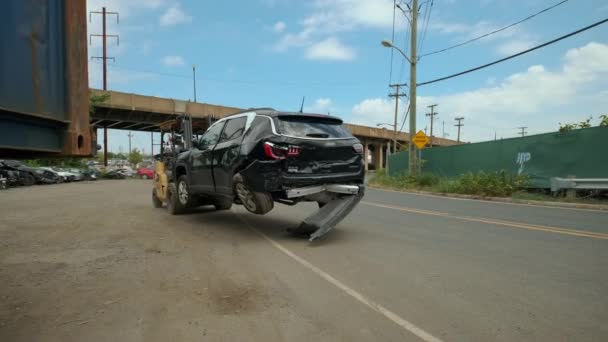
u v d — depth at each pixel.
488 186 14.75
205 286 4.28
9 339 3.08
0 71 2.32
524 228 7.76
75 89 2.90
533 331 3.21
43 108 2.62
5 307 3.69
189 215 9.42
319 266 5.05
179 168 9.23
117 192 17.55
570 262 5.21
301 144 6.21
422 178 19.91
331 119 7.04
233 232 7.31
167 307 3.69
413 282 4.42
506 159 16.44
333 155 6.58
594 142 13.07
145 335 3.14
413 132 21.84
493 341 3.05
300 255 5.61
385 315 3.53
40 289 4.16
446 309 3.66
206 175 7.71
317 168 6.39
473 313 3.57
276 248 6.04
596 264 5.12
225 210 10.19
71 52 2.87
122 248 5.99
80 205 11.75
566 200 12.79
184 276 4.62
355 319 3.45
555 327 3.29
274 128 6.21
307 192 6.31
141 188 20.80
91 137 3.10
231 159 6.68
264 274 4.71
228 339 3.08
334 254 5.67
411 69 22.08
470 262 5.22
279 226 7.95
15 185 22.64
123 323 3.36
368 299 3.91
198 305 3.75
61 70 2.83
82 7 2.97
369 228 7.77
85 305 3.74
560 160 14.01
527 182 14.75
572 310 3.63
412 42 22.00
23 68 2.47
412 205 12.09
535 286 4.28
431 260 5.34
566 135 13.84
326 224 6.44
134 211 10.23
